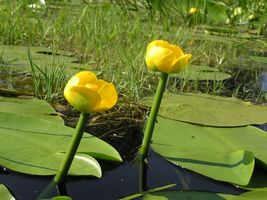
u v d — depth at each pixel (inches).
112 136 29.3
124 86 38.6
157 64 24.2
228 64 58.1
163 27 74.7
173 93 38.6
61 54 50.6
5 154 23.4
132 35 57.9
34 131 25.7
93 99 20.0
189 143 27.6
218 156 25.9
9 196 20.2
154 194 21.9
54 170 22.8
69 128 26.5
